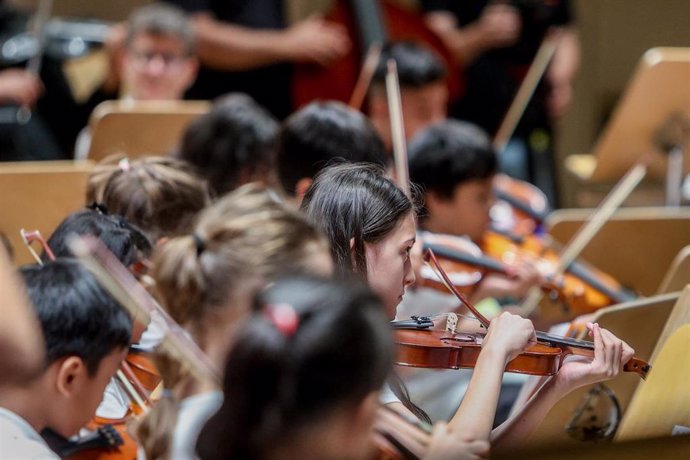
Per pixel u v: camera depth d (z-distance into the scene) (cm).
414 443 455
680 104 1077
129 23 1128
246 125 834
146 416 461
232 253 452
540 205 1064
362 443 378
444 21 1349
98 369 495
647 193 1259
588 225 897
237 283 450
